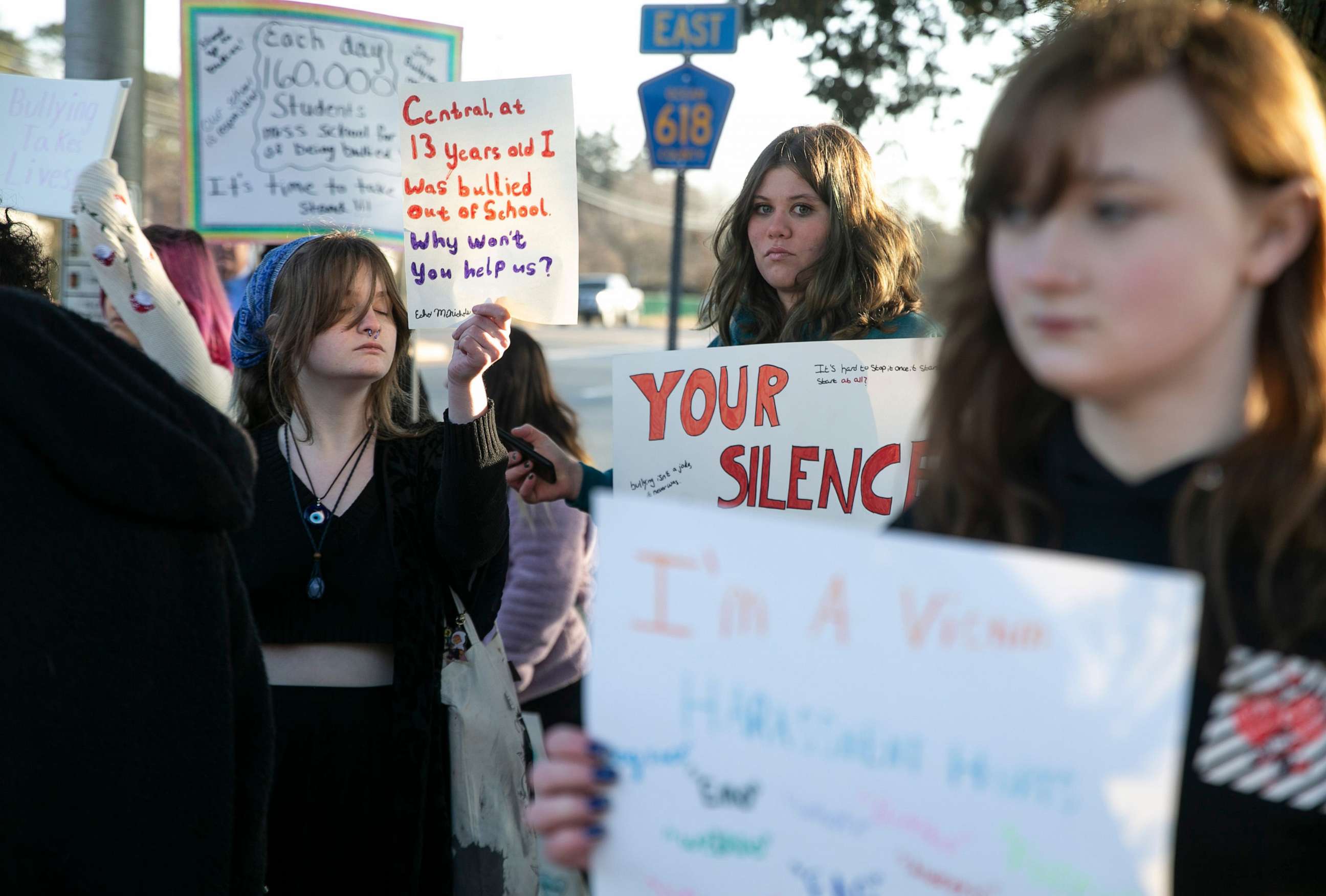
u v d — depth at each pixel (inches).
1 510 55.7
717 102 232.2
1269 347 40.7
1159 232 37.2
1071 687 37.6
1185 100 37.4
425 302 111.7
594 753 43.2
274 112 153.6
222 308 152.9
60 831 56.2
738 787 41.6
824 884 40.5
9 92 146.9
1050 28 62.3
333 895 90.7
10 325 56.8
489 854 94.9
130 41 177.2
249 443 65.7
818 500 97.0
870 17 268.8
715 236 118.0
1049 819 37.8
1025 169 38.8
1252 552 39.6
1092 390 39.3
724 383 98.3
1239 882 38.8
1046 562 37.9
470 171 111.3
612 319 1454.2
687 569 41.9
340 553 92.7
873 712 39.8
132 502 57.9
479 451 93.7
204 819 60.4
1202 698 39.5
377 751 91.6
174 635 60.0
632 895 43.1
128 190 176.6
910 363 94.9
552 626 121.3
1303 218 39.0
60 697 56.2
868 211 105.3
